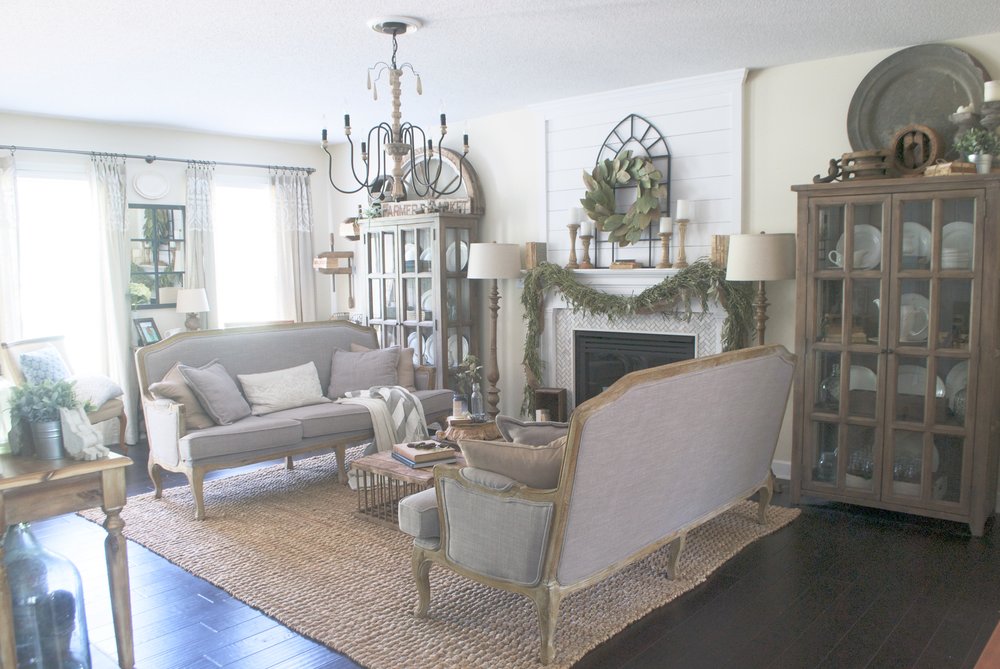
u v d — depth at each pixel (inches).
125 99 205.2
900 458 155.0
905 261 150.5
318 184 291.9
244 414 182.2
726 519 157.6
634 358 209.5
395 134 153.3
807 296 161.9
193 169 254.7
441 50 162.7
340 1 130.2
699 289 188.7
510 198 234.1
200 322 255.4
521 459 103.5
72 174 231.9
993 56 155.6
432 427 200.7
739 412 128.3
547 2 132.3
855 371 159.2
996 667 81.7
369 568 135.1
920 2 135.0
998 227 139.6
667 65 179.2
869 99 168.6
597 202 208.4
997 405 151.5
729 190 189.5
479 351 244.2
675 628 111.3
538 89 202.5
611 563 110.2
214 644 109.2
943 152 160.1
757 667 100.3
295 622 114.7
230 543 148.4
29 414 91.5
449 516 109.7
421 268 236.2
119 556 96.3
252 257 277.3
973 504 146.7
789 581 127.1
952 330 146.7
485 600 121.5
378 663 102.3
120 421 217.3
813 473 166.2
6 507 85.6
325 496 178.7
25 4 129.1
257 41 153.3
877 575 129.2
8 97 200.4
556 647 105.7
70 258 235.3
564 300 218.4
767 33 154.3
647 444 106.5
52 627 91.6
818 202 159.0
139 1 128.4
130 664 98.9
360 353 215.0
